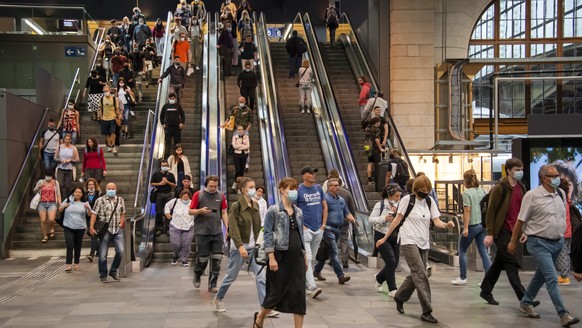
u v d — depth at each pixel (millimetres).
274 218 6184
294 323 6871
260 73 20703
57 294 9031
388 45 20844
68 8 21812
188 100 19750
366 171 17250
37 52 21484
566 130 11625
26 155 15406
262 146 16844
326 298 8609
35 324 7047
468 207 9531
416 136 20594
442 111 20750
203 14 26094
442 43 21141
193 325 6965
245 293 9055
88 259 12797
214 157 15906
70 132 17047
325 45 24375
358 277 10602
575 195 10922
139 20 22766
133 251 11555
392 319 7223
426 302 7059
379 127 15805
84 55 21625
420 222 7332
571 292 8859
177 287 9617
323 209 9000
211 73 20078
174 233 12094
